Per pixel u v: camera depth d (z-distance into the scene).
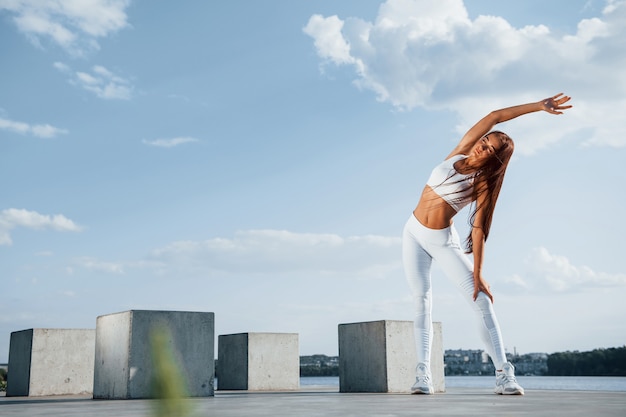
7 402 7.33
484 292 7.07
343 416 3.95
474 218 7.04
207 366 7.71
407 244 7.57
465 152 7.09
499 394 7.08
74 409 5.41
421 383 7.50
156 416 0.57
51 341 10.82
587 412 4.21
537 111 7.00
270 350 12.25
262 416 3.96
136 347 7.41
